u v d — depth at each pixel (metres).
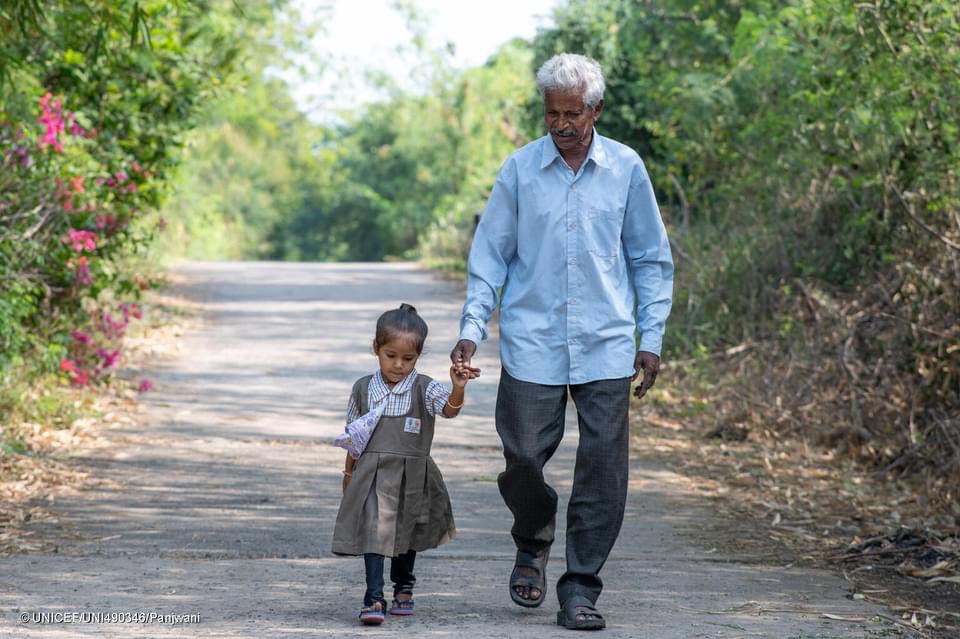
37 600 6.89
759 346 15.66
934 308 12.76
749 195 19.41
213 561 8.12
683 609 7.09
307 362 17.36
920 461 11.74
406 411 6.62
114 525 9.13
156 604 6.87
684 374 16.55
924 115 13.30
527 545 6.76
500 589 7.50
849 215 16.17
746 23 18.38
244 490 10.48
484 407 14.77
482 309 6.57
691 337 17.30
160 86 16.64
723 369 16.17
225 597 7.10
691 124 21.08
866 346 14.17
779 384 14.10
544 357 6.53
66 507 9.64
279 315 21.89
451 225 37.81
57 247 13.81
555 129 6.44
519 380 6.54
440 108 64.25
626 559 8.60
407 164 66.06
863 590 7.85
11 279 12.88
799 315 15.59
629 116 25.62
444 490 6.79
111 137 16.03
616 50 27.47
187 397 14.70
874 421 12.77
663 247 6.73
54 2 12.00
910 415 12.11
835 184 16.23
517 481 6.53
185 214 49.03
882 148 14.54
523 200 6.59
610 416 6.51
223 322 20.84
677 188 21.02
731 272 17.27
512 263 6.73
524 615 6.82
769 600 7.42
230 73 17.53
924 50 12.64
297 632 6.29
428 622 6.59
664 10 25.22
